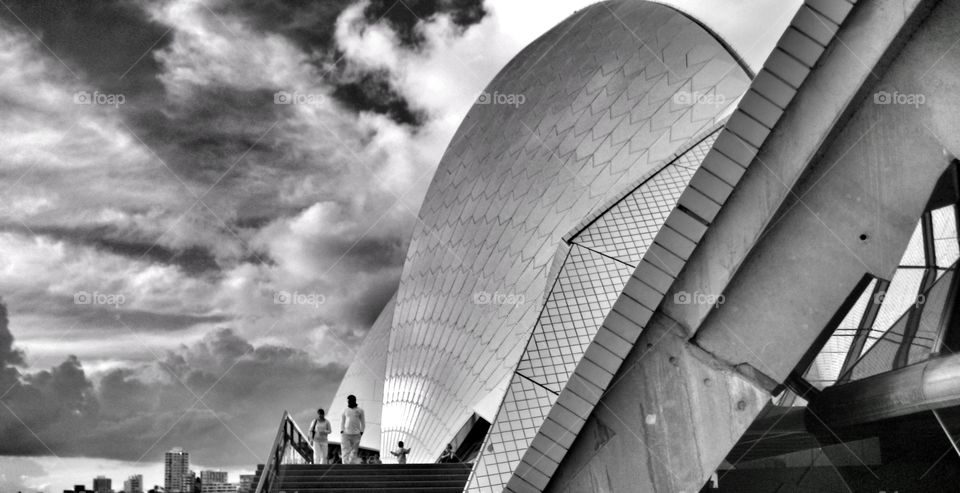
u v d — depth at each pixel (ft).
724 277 31.76
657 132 69.26
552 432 33.04
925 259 46.29
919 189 29.99
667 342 32.60
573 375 32.96
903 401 39.55
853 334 52.47
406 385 89.20
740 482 60.18
